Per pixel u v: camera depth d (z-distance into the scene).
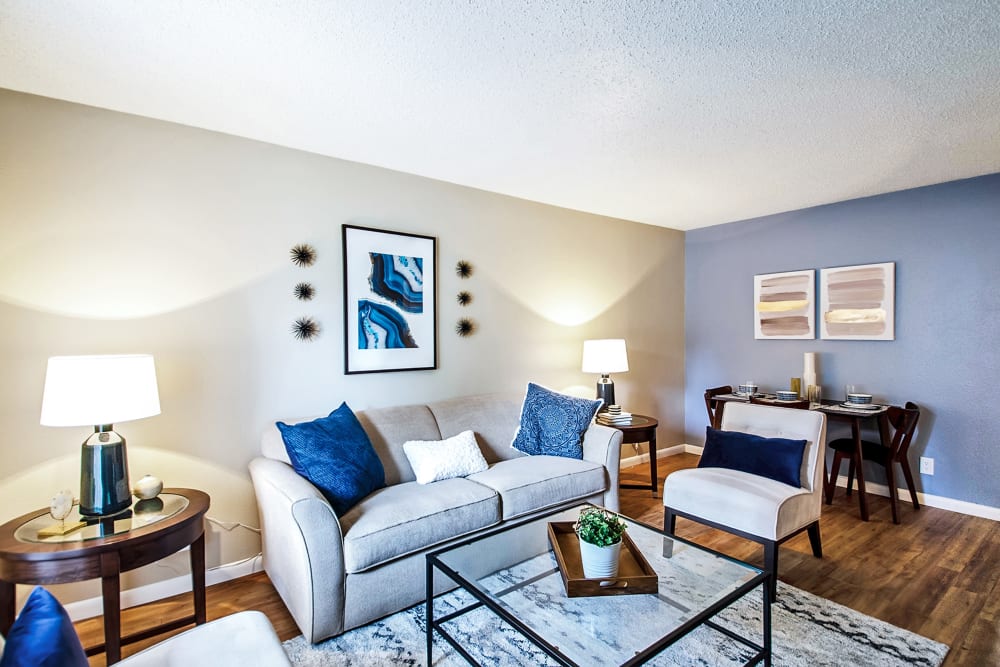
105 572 1.63
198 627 1.38
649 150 2.79
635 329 4.62
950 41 1.73
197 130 2.46
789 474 2.55
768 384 4.45
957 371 3.42
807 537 2.98
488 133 2.55
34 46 1.73
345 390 2.92
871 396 3.65
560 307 4.05
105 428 1.90
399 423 2.85
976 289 3.34
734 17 1.60
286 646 1.93
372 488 2.41
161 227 2.36
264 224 2.65
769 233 4.41
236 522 2.55
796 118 2.37
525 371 3.82
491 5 1.53
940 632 2.02
